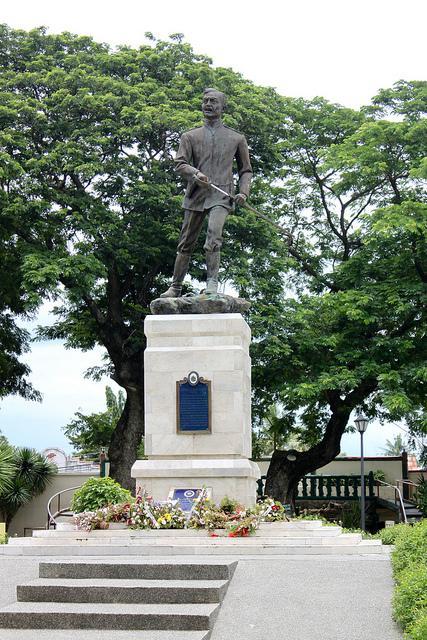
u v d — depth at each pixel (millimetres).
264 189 31469
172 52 31375
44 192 27688
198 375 15875
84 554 13570
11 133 27859
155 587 10539
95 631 9719
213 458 15695
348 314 28281
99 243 28219
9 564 12734
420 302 29344
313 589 10977
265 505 15633
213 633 9672
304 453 31750
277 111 31734
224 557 12945
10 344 33969
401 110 30781
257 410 30531
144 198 28078
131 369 30609
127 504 14992
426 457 33438
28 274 26156
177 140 28875
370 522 33594
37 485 30953
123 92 29016
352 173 30000
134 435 30438
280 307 29172
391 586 11047
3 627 9938
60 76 28875
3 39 30469
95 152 27891
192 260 28609
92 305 29906
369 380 29922
